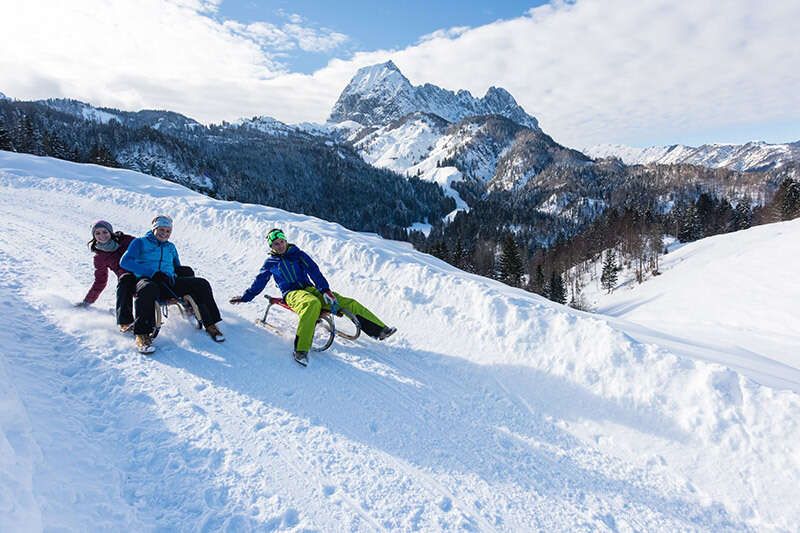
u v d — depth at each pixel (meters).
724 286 35.50
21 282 5.42
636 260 72.12
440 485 3.15
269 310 5.91
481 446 3.65
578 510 3.06
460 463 3.41
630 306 47.25
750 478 3.34
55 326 4.46
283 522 2.64
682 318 32.03
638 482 3.38
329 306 5.01
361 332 5.65
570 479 3.37
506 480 3.29
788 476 3.29
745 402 3.79
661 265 62.16
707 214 97.25
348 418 3.79
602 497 3.21
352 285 7.09
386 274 7.38
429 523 2.79
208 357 4.45
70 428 3.04
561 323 5.17
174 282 4.88
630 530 2.93
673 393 4.09
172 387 3.84
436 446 3.58
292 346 4.95
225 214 10.00
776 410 3.65
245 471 3.00
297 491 2.89
